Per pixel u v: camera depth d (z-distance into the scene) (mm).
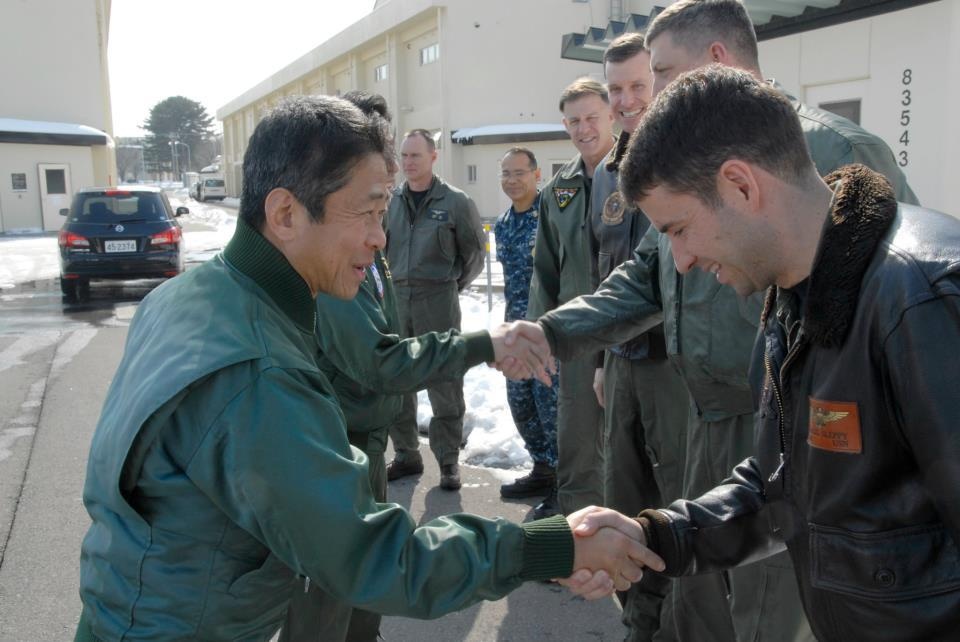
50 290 13023
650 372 2750
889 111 7863
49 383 7023
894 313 1136
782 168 1273
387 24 29719
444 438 4457
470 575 1435
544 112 27469
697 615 2475
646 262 2543
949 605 1193
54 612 3229
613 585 1648
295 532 1282
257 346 1306
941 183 7438
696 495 2361
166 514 1316
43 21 25188
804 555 1411
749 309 2115
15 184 24375
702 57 2174
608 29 10320
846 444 1231
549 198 3629
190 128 102125
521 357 2482
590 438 3402
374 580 1353
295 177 1346
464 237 4738
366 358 2297
